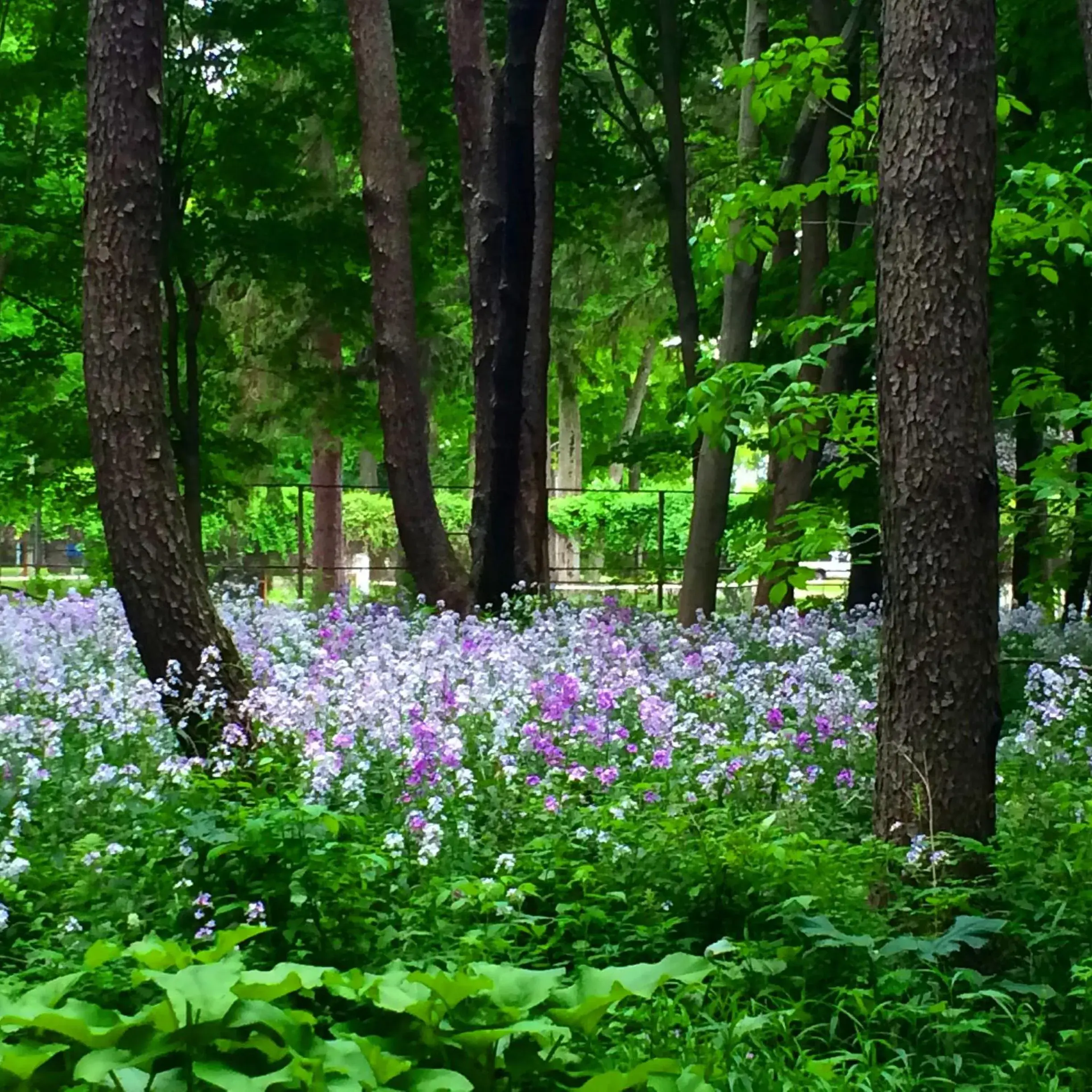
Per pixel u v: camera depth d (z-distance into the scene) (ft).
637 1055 11.48
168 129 49.55
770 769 20.67
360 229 52.60
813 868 15.53
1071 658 24.08
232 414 63.52
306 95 51.75
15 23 52.54
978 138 16.62
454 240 61.77
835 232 55.57
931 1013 12.94
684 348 50.88
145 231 23.54
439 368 83.51
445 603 41.91
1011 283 34.86
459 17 43.73
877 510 41.83
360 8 42.09
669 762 20.48
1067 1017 13.52
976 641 16.46
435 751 19.79
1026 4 35.73
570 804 19.08
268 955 13.35
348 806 18.63
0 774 18.98
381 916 14.33
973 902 15.67
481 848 17.54
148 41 23.43
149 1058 8.46
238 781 19.84
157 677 23.63
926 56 16.67
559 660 28.48
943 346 16.49
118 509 23.38
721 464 43.14
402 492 42.39
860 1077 11.74
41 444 52.95
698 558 43.27
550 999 10.30
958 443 16.46
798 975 13.96
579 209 59.72
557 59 44.80
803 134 39.91
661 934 14.94
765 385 26.03
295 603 47.03
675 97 51.24
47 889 15.08
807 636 34.04
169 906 13.88
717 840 16.03
